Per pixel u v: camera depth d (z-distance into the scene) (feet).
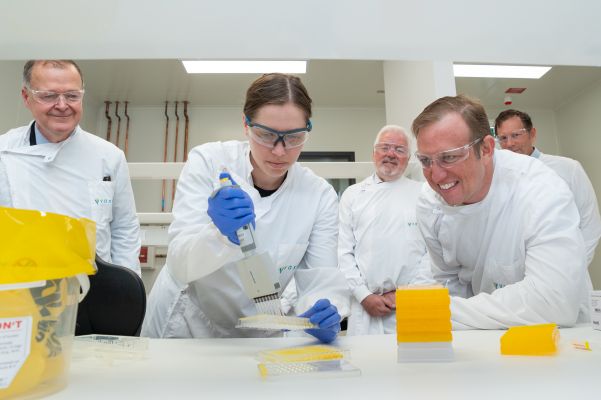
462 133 3.68
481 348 2.69
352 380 1.90
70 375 2.05
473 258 4.57
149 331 5.12
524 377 1.91
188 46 2.30
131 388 1.80
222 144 4.30
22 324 1.56
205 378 1.98
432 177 3.89
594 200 5.98
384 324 6.61
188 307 4.69
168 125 13.84
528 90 9.36
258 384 1.85
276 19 2.27
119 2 2.20
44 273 1.58
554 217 3.77
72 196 4.98
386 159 7.37
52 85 4.42
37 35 2.22
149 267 10.10
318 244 4.26
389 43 2.36
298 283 4.01
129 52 2.30
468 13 2.35
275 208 4.07
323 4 2.27
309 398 1.62
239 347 2.92
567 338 3.00
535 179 4.10
